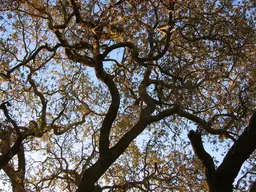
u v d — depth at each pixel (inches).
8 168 605.0
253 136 415.8
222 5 531.5
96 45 509.7
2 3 530.3
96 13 498.0
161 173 589.9
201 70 539.8
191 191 597.0
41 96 559.5
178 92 529.3
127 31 522.3
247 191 530.6
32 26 587.8
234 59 539.5
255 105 540.1
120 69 599.8
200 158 430.3
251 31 525.3
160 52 515.2
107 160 474.9
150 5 522.9
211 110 579.8
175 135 581.6
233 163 418.9
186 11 523.2
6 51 554.9
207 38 526.3
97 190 463.2
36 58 607.8
